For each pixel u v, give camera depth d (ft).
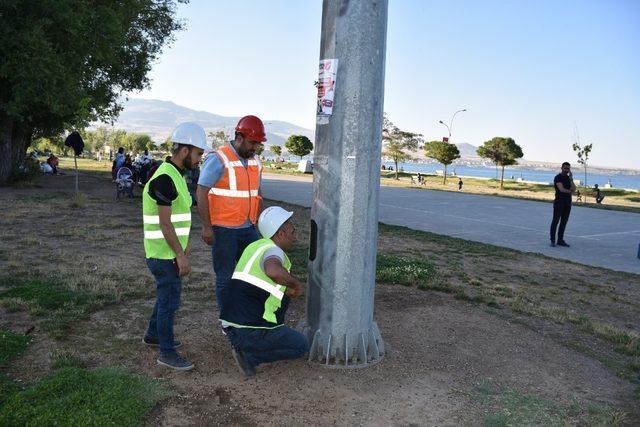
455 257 32.86
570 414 12.50
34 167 77.71
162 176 13.15
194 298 20.47
